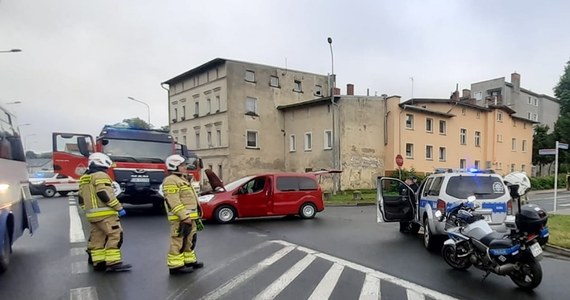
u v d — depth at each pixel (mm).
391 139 30891
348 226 11516
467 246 6184
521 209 5469
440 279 5852
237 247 8094
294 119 36312
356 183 30391
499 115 40844
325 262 6844
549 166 51562
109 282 5461
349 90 38688
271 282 5562
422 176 28500
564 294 5195
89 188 6004
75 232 9555
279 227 11156
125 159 12250
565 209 17469
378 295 5055
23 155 7398
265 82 37156
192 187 6367
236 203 12172
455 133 36188
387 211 10391
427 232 8188
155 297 4863
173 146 13195
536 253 5184
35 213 7938
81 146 11906
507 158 41906
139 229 10156
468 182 7973
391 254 7613
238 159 35125
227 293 5047
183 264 6031
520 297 5062
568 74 53469
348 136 30531
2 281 5477
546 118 58500
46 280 5535
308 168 34125
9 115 6770
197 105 40156
